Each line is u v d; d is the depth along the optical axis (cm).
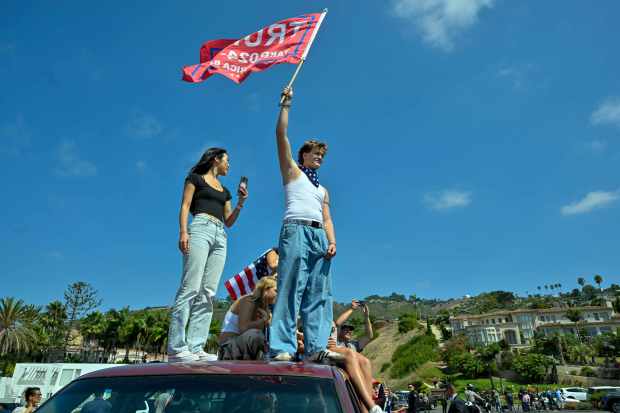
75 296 5838
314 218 358
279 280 340
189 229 453
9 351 5031
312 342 330
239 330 399
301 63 453
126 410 188
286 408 186
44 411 197
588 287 17925
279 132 363
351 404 196
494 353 7812
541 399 3484
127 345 6619
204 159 491
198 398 192
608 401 2580
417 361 8588
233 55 493
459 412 936
